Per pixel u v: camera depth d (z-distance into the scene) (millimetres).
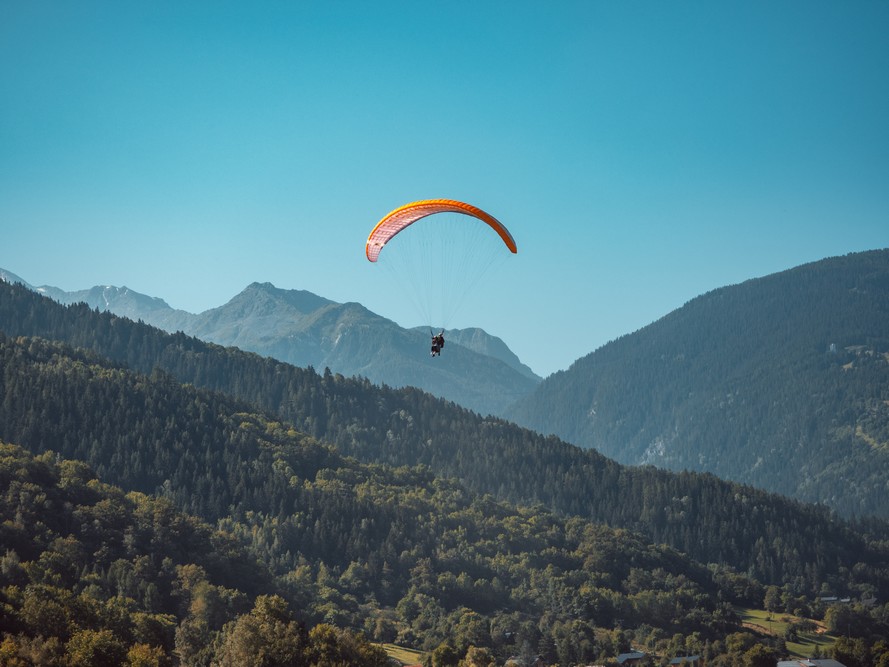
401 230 111625
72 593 165750
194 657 145500
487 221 105188
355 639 145375
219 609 182875
